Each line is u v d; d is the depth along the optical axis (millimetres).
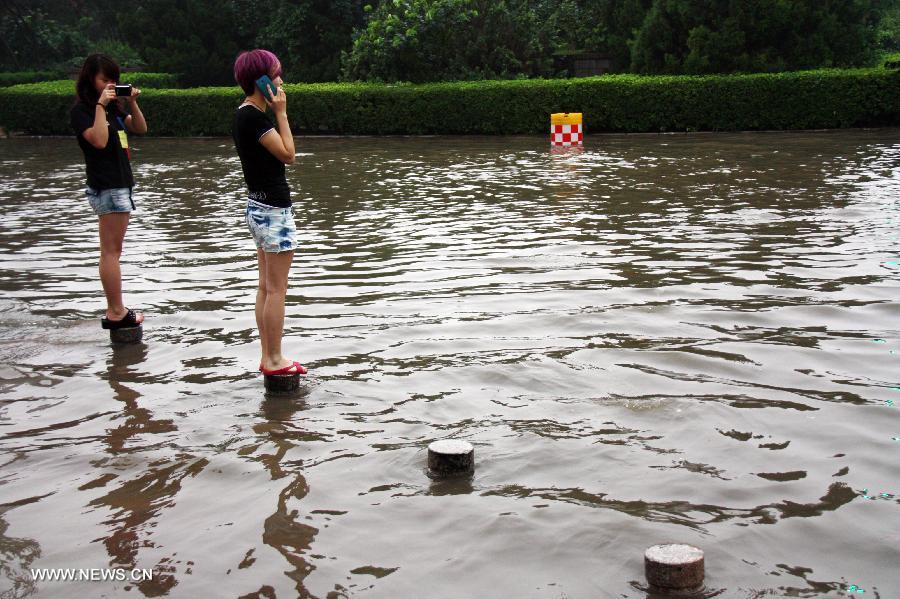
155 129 24406
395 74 24094
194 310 6828
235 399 4910
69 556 3320
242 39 30500
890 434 4219
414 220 10484
